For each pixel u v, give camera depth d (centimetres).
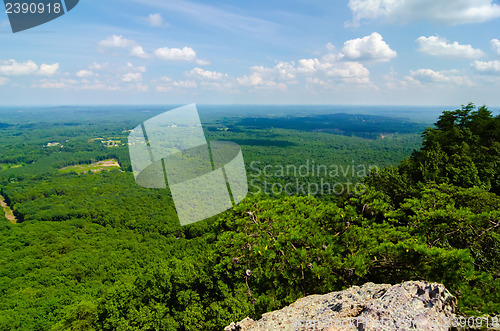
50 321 3275
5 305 3562
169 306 1720
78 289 4044
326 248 819
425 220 945
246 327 507
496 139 2814
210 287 1395
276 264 867
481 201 1200
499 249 833
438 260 676
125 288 2103
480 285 606
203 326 1324
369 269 801
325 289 762
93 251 5403
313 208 1111
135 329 1644
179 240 5347
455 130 2747
